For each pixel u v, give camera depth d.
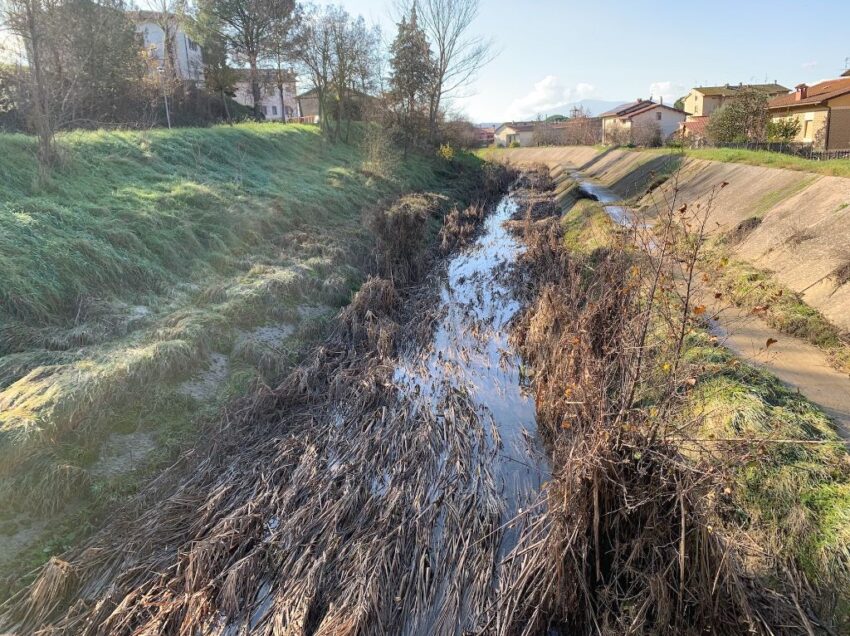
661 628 3.95
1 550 4.95
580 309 8.80
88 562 4.88
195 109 28.55
